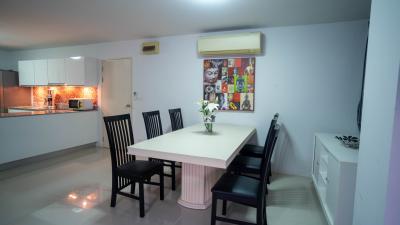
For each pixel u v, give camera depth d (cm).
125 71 464
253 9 279
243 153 310
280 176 350
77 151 467
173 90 424
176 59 417
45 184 305
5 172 345
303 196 284
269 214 242
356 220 147
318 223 227
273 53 353
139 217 230
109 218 228
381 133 116
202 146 224
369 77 136
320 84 333
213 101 391
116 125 249
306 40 336
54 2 263
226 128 339
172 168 293
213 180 273
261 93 364
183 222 224
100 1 259
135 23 341
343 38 319
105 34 408
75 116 455
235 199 184
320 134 305
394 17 108
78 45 507
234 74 376
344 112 325
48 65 493
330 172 221
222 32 379
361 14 289
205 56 392
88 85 470
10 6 276
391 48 110
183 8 278
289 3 258
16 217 226
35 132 385
